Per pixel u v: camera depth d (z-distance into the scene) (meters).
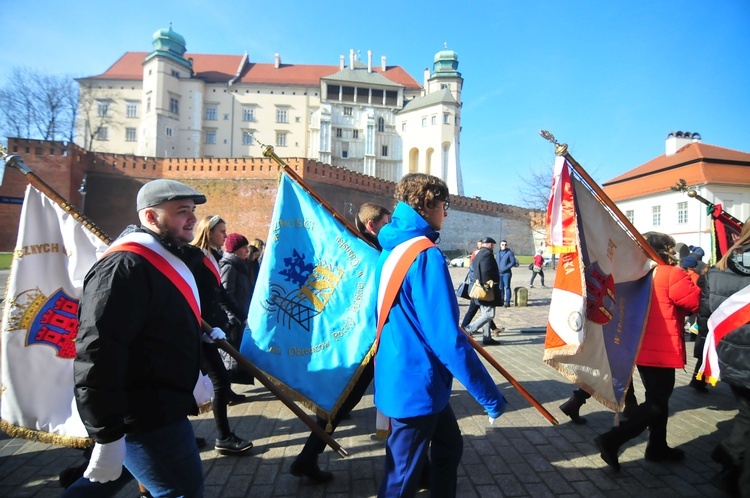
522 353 7.31
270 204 36.56
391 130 65.19
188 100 62.12
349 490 3.02
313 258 3.73
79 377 1.67
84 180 34.19
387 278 2.21
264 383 2.84
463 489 3.03
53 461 3.44
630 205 33.34
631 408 4.43
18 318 2.65
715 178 27.36
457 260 38.59
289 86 65.25
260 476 3.22
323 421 3.40
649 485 3.07
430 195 2.30
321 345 3.55
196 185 37.62
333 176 38.12
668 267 3.47
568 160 3.29
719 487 2.81
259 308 3.63
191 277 2.11
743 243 2.75
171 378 1.91
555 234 3.27
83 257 2.85
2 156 2.66
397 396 2.09
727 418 4.35
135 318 1.79
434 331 2.02
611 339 3.41
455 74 67.75
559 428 4.11
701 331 4.56
